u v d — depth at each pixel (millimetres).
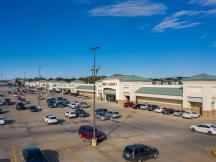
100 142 34469
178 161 26875
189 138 36969
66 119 54562
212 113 58469
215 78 58156
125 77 89062
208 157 28219
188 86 61750
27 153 25000
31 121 52062
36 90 174250
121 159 27250
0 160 27062
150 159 27344
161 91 72438
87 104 84938
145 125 47125
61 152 29859
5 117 57625
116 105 83875
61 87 167375
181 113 58375
